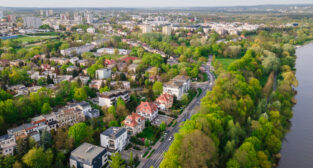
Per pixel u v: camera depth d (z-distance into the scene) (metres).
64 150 187.50
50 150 175.38
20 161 169.12
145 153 199.00
